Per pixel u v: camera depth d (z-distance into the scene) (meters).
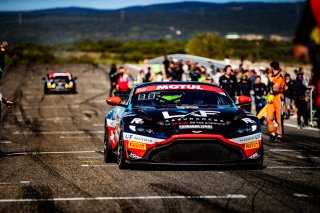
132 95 22.11
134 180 17.09
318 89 8.83
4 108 61.50
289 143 28.45
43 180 17.59
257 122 19.30
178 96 21.64
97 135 35.19
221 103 21.34
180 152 18.06
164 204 13.36
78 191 15.44
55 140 32.53
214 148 18.08
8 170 20.16
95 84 100.50
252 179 17.03
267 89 44.28
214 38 164.12
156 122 18.81
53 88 81.50
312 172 18.56
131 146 18.69
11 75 121.75
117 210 12.79
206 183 16.33
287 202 13.51
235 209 12.70
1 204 13.82
